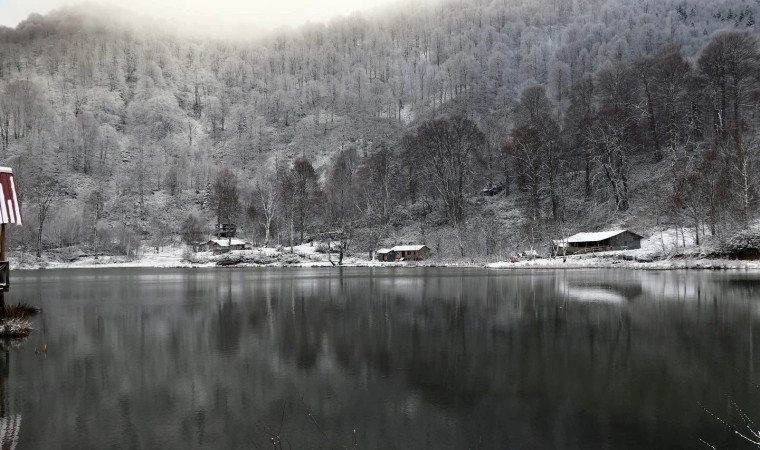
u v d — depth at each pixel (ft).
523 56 631.97
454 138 358.64
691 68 335.88
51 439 27.12
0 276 66.80
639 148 318.24
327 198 374.02
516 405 32.35
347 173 401.08
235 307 84.17
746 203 190.29
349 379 38.75
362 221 349.20
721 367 41.34
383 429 28.27
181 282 148.97
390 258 301.63
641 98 333.01
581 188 316.19
